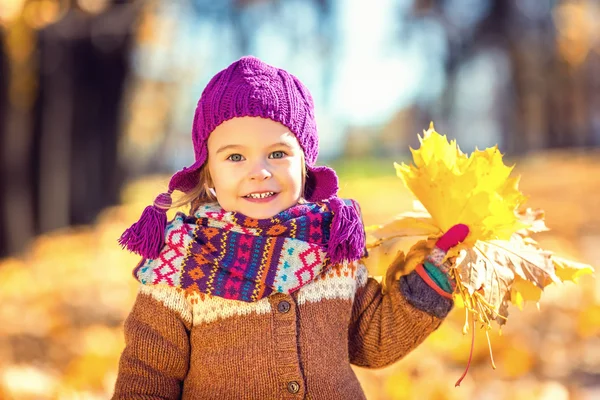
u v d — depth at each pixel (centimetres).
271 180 245
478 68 3675
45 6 928
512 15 3114
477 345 516
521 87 3525
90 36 1177
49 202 1260
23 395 436
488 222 251
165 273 238
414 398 438
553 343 541
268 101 245
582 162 3020
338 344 245
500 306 250
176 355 241
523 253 255
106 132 1484
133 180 3656
